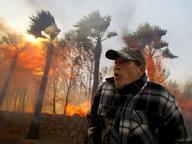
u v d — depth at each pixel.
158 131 1.54
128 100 1.58
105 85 1.73
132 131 1.52
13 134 16.91
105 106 1.66
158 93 1.54
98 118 1.71
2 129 17.81
